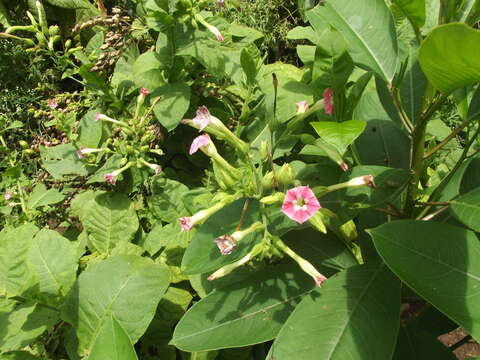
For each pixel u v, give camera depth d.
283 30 1.04
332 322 0.33
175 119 0.55
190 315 0.36
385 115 0.46
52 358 0.46
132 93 0.66
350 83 0.53
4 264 0.44
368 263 0.37
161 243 0.54
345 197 0.37
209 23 0.57
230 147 0.60
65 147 0.62
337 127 0.29
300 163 0.47
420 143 0.35
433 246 0.31
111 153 0.63
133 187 0.60
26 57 0.92
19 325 0.38
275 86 0.43
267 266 0.41
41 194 0.61
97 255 0.57
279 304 0.38
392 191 0.36
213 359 0.45
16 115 0.91
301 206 0.33
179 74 0.60
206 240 0.37
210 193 0.50
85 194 0.62
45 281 0.45
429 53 0.24
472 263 0.31
